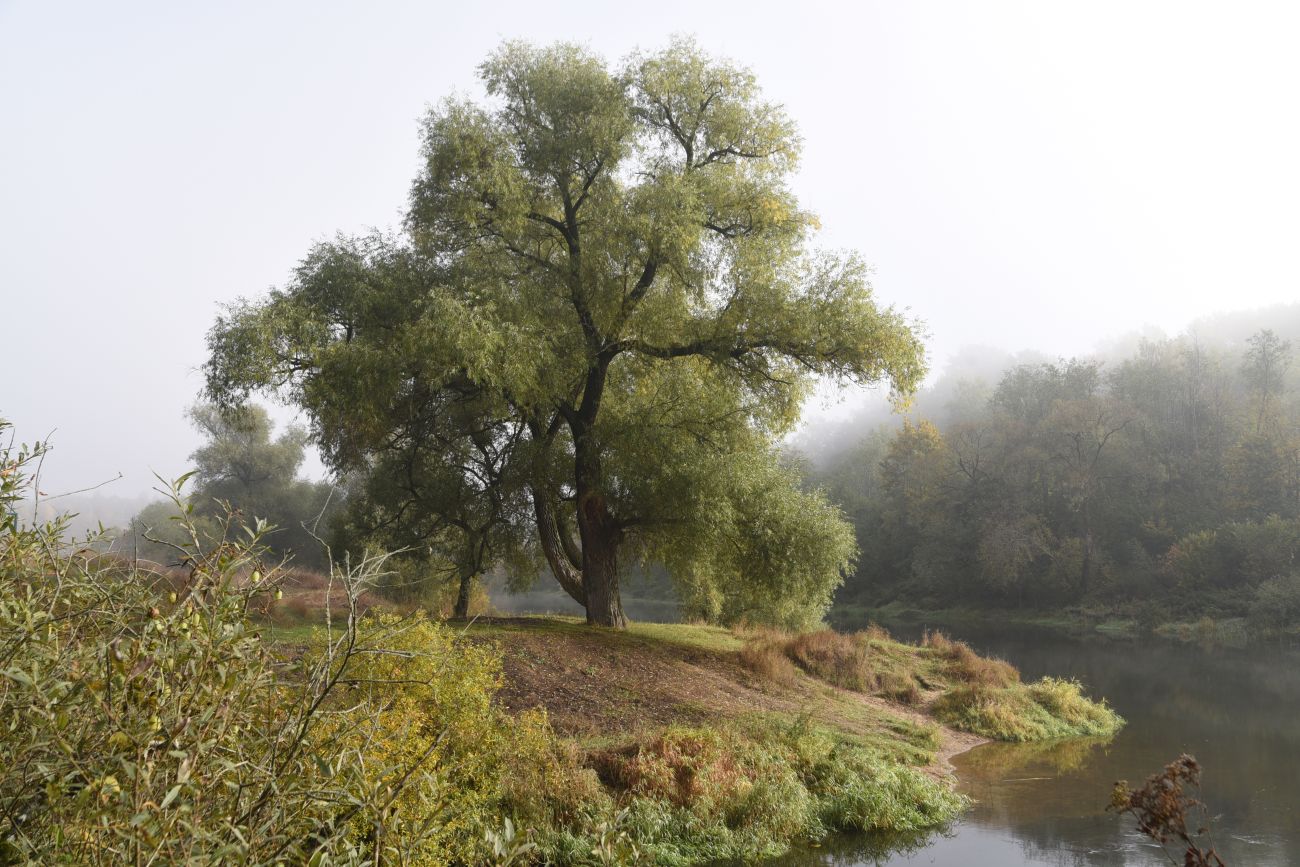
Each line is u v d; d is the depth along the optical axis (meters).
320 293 19.83
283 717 2.91
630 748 12.29
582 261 20.17
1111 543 66.94
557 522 24.58
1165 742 18.98
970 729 20.17
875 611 74.38
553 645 17.94
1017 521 67.88
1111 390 80.31
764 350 21.08
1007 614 66.19
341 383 18.00
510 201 19.30
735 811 11.55
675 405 21.03
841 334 19.22
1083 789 14.83
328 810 2.86
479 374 17.39
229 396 18.89
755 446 22.22
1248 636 47.44
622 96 20.53
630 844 4.09
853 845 11.57
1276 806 13.55
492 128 20.09
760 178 21.67
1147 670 32.16
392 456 24.17
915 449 83.88
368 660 5.23
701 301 21.20
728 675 19.38
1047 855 11.28
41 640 2.58
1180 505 65.69
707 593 28.33
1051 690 22.25
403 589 23.86
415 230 21.52
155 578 3.05
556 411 22.64
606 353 21.69
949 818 12.97
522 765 10.20
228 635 2.53
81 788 2.42
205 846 2.39
